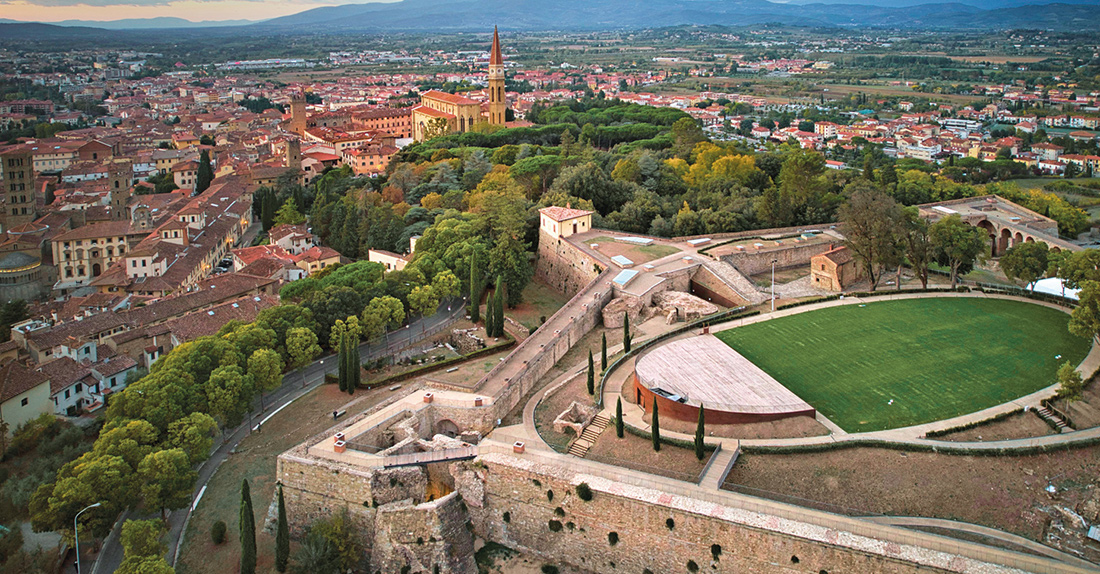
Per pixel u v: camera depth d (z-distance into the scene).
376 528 109.25
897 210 176.00
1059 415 114.50
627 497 101.44
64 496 109.62
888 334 147.12
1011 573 83.94
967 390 124.12
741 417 114.44
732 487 102.81
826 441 109.75
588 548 105.88
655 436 111.38
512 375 139.38
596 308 167.38
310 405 149.62
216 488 125.69
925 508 98.38
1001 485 100.75
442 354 167.62
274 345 159.12
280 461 116.62
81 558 115.75
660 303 172.38
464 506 113.25
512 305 196.38
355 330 169.12
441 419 130.50
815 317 157.25
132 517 121.19
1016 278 175.00
